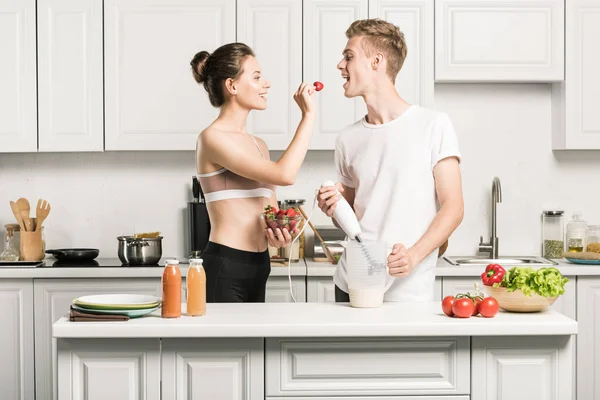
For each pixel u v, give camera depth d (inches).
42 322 158.2
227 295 118.0
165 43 165.2
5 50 164.7
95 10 164.9
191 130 166.1
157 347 89.7
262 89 119.7
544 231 179.3
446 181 102.9
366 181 105.9
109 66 165.3
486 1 165.8
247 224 119.4
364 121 109.3
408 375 91.0
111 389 89.9
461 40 165.9
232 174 119.0
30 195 179.3
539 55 166.7
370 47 104.7
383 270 99.0
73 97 165.5
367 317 92.7
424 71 165.8
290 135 165.8
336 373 90.7
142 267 158.2
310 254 176.7
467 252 181.6
